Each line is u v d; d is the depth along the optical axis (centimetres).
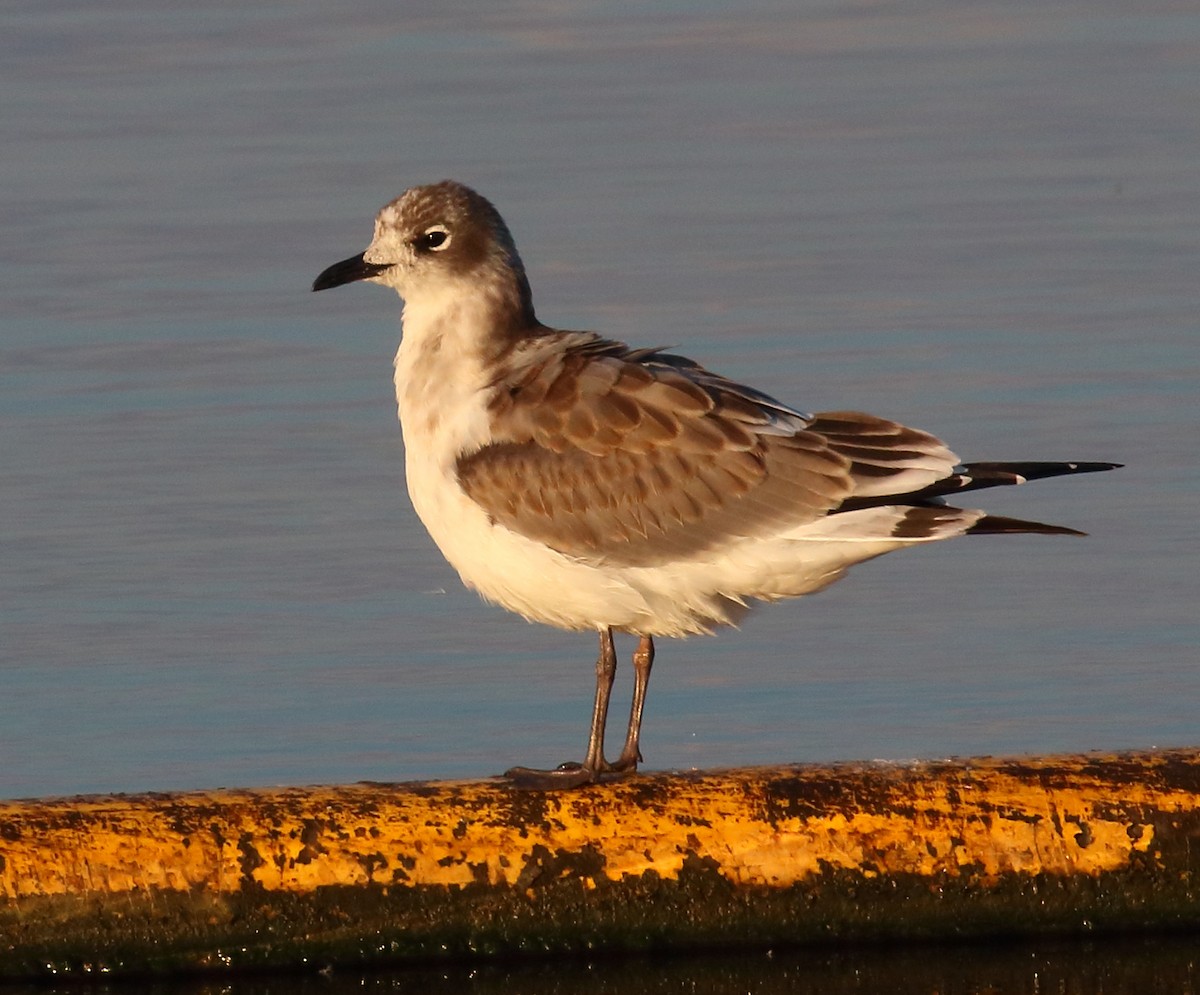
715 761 1488
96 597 1747
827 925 1216
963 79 3316
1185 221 2634
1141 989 1198
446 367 1306
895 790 1214
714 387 1270
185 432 2061
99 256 2555
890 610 1741
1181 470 1936
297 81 3288
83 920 1173
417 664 1648
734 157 2947
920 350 2212
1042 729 1527
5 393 2147
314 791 1212
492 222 1329
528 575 1271
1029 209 2703
